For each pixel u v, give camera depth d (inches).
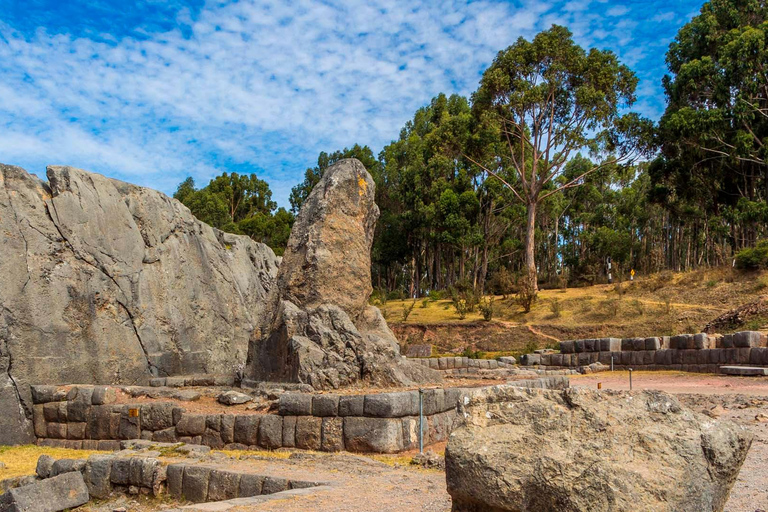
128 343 690.2
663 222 2615.7
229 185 2768.2
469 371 869.8
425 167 2288.4
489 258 2507.4
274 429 422.3
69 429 528.4
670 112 1803.6
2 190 606.2
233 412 466.3
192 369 776.9
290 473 321.1
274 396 494.9
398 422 396.5
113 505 341.4
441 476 318.0
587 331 1384.1
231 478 320.2
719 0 1838.1
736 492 261.7
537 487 165.6
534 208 1827.0
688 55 1892.2
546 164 1758.1
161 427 470.9
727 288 1384.1
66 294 632.4
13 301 577.9
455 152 1975.9
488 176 2230.6
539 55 1690.5
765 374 809.5
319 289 596.4
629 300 1508.4
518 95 1662.2
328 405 408.5
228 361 857.5
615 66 1710.1
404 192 2396.7
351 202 646.5
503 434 181.2
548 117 1841.8
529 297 1628.9
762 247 1432.1
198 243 870.4
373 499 263.1
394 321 1726.1
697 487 155.6
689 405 585.9
